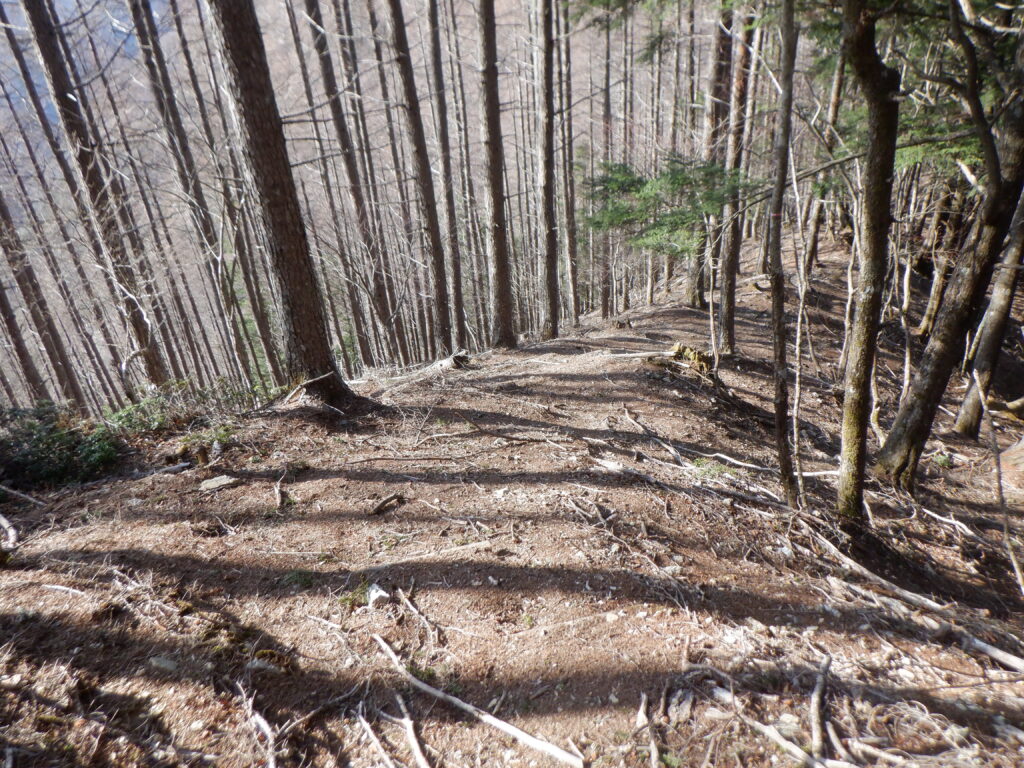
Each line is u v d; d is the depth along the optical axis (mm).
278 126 4555
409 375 7145
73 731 1867
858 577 3168
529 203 20906
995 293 6734
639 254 15922
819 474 4645
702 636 2465
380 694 2195
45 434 4051
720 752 1883
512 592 2748
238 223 9781
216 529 3205
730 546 3328
